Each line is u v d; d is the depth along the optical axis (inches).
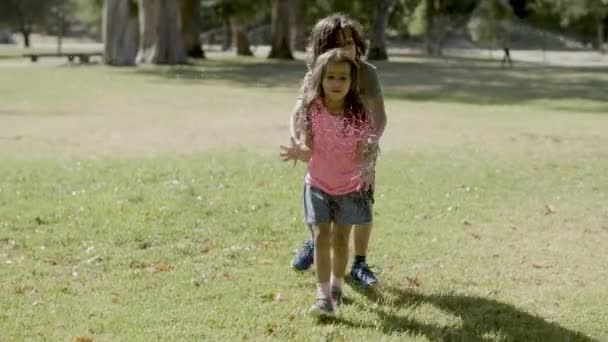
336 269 209.6
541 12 2883.9
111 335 186.7
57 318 196.7
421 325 199.2
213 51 2706.7
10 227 283.6
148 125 652.7
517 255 265.1
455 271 245.4
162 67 1583.4
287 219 303.4
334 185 199.5
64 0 2524.6
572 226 308.7
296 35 2551.7
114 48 1606.8
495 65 1990.7
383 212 322.3
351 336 189.9
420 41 3353.8
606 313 211.0
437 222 308.5
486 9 2539.4
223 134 594.6
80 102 871.1
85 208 311.9
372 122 208.2
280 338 188.2
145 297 213.9
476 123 694.5
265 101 904.3
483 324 200.2
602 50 2795.3
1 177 381.1
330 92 195.8
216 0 2213.3
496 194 367.6
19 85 1087.6
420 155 486.9
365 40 212.4
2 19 2694.4
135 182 372.8
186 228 286.5
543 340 191.3
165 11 1688.0
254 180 383.9
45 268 238.1
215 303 210.7
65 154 482.3
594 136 604.1
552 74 1577.3
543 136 600.7
